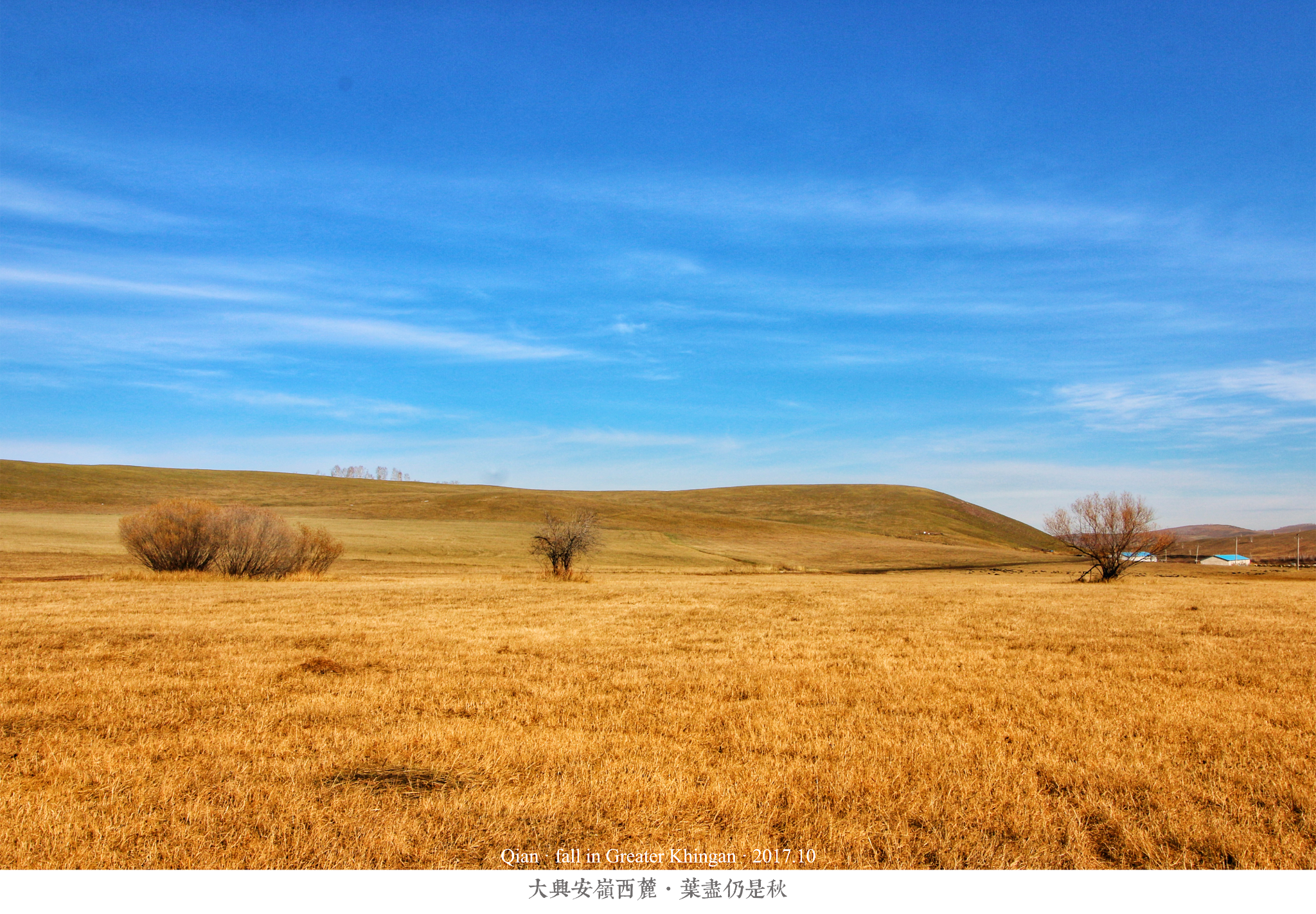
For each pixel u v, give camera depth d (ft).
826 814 21.72
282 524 126.31
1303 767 25.94
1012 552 353.92
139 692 36.19
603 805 22.24
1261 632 60.95
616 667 44.80
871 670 43.98
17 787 23.67
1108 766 25.77
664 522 372.99
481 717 32.45
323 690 37.40
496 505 395.34
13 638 52.16
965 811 22.00
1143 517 158.51
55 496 382.42
